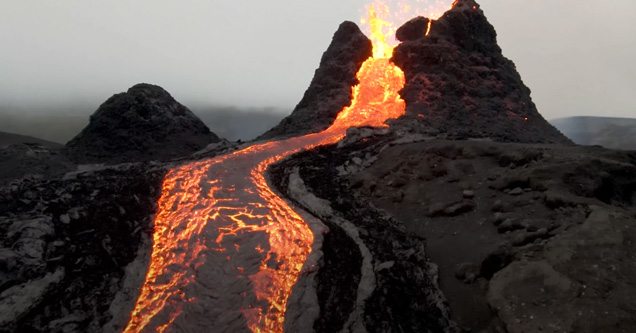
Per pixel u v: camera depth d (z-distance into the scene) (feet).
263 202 37.73
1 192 38.06
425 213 35.04
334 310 24.86
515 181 33.45
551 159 34.32
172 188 41.06
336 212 36.60
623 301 18.88
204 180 42.70
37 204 35.19
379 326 23.54
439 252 30.30
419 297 26.02
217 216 34.76
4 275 26.30
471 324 24.08
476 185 36.04
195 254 29.60
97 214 34.14
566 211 27.71
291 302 24.77
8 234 29.76
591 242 22.22
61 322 23.93
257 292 25.55
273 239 30.89
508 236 28.40
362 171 44.57
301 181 42.22
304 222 33.58
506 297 21.56
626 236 21.97
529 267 22.35
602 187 29.94
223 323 23.49
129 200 37.27
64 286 26.55
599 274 20.42
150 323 23.79
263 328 23.08
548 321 19.34
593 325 18.42
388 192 39.88
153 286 27.02
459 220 32.89
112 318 24.67
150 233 33.09
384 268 27.58
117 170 46.29
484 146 40.86
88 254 29.50
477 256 28.02
